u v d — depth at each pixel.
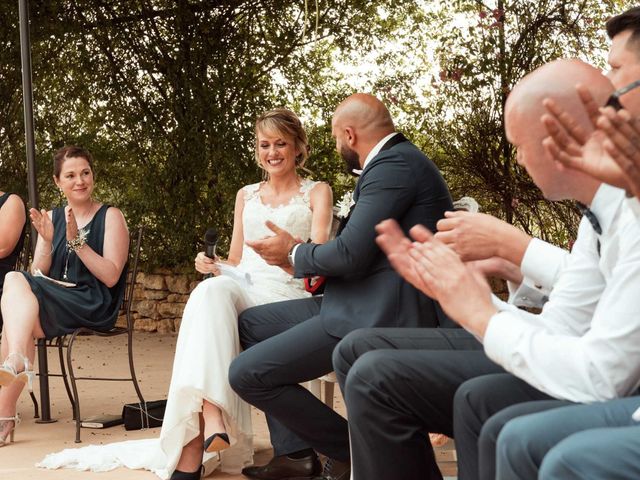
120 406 5.71
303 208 4.48
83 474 4.07
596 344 1.93
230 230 9.77
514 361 2.00
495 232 2.71
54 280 4.93
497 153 8.52
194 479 3.92
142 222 9.83
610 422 1.87
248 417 3.93
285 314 3.90
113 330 5.11
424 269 2.06
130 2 9.70
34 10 9.53
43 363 5.27
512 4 8.52
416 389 2.54
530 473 1.89
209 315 3.84
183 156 9.73
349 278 3.52
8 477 4.02
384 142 3.59
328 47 9.66
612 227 2.04
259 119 4.52
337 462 3.74
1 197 5.39
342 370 2.88
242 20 9.70
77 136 9.90
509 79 8.49
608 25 2.52
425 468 2.62
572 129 1.75
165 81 9.81
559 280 2.40
